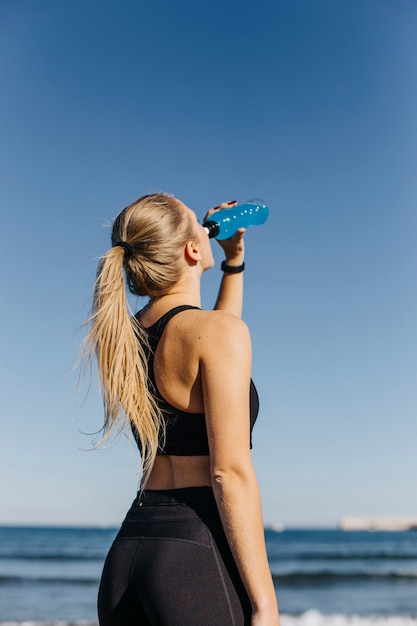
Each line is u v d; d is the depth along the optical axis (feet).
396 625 49.52
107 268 6.66
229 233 8.21
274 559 109.19
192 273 7.00
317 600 64.08
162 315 6.59
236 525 5.53
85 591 69.05
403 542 178.91
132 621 5.95
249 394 6.07
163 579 5.66
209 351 5.93
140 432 6.16
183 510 5.88
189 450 6.05
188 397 6.05
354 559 108.47
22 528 319.06
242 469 5.62
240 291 8.75
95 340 6.57
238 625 5.58
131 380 6.28
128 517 6.28
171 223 6.90
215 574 5.65
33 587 71.82
